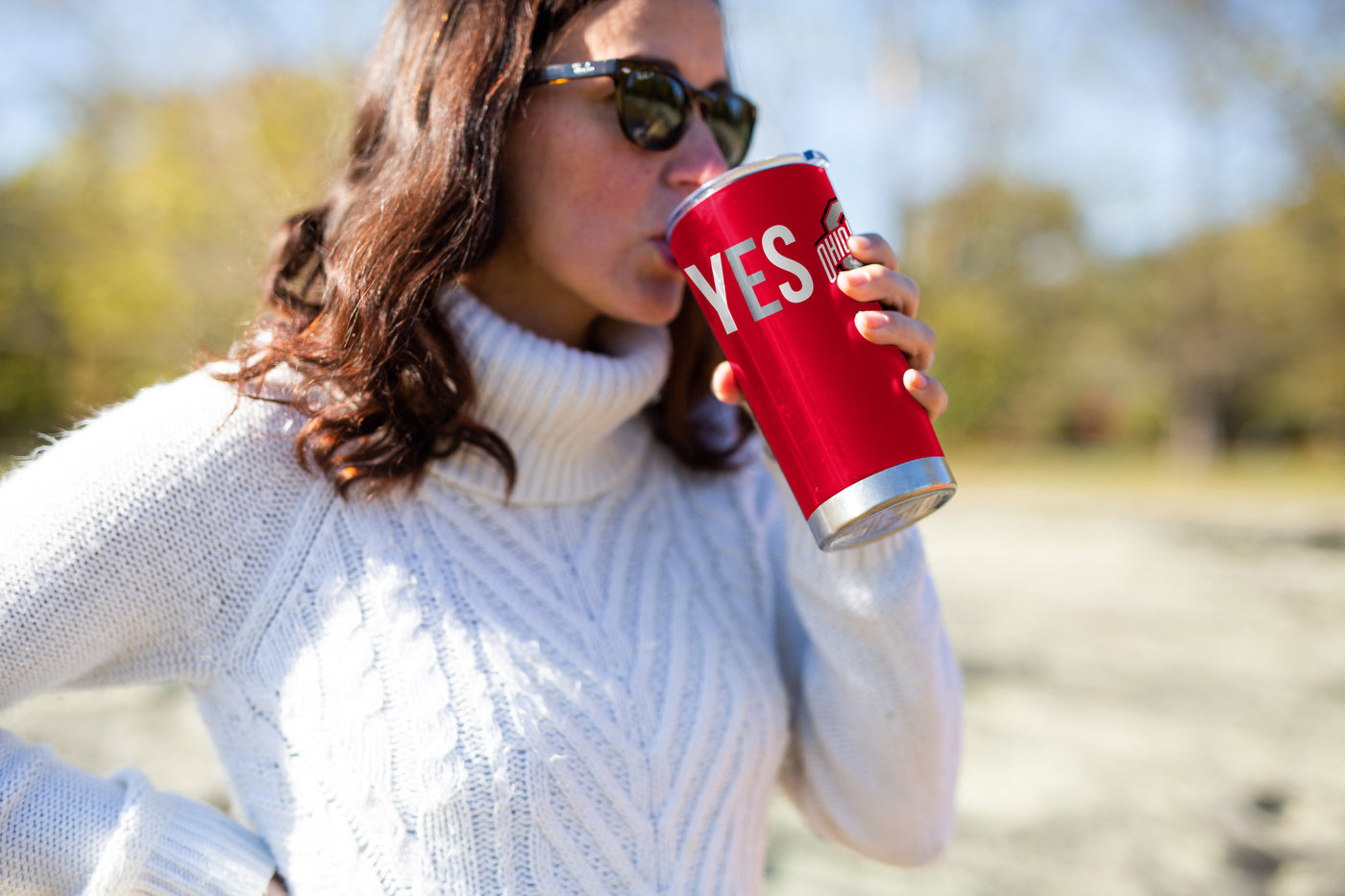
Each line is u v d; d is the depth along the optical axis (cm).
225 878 79
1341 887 266
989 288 2380
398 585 84
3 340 1155
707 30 96
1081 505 1229
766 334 78
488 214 90
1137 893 262
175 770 301
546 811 80
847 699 99
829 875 274
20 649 75
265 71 779
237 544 82
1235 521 1064
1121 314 2409
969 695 428
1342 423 2577
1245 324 2205
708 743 91
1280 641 521
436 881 78
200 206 951
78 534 76
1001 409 2461
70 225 1157
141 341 1090
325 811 80
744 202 77
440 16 94
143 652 82
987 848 288
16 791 75
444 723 79
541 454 97
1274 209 2062
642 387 98
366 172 104
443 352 89
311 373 86
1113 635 531
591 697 86
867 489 75
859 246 78
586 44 91
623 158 92
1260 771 346
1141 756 359
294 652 82
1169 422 2597
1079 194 2283
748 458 116
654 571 101
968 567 754
